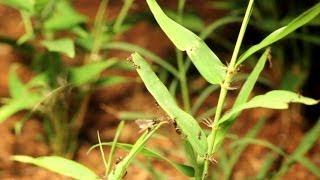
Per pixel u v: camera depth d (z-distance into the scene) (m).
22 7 0.71
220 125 0.51
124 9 0.80
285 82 0.83
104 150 0.82
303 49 0.92
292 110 0.91
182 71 0.80
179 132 0.49
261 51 0.94
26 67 0.99
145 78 0.50
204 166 0.51
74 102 0.83
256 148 0.84
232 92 0.97
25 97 0.75
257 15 0.91
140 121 0.49
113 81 0.80
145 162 0.80
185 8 1.18
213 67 0.50
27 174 0.77
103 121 0.88
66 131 0.80
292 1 0.89
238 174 0.79
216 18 1.13
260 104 0.49
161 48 1.07
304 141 0.71
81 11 1.19
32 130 0.84
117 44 0.80
